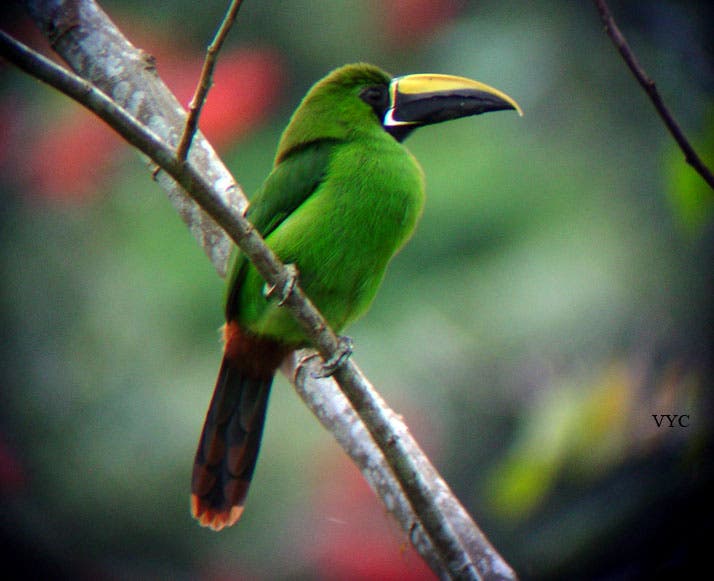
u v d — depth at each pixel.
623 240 10.80
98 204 11.73
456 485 10.97
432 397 11.04
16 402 11.60
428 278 11.03
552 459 7.18
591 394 7.21
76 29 7.46
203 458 7.48
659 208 10.84
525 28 11.74
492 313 10.84
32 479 11.47
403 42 11.79
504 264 10.90
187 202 7.39
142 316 11.37
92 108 5.19
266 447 11.12
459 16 11.88
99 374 11.55
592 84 11.52
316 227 7.37
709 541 6.58
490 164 11.12
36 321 11.77
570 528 7.14
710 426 6.76
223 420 7.52
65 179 11.62
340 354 6.00
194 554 11.26
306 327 6.05
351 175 7.50
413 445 6.61
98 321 11.55
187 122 5.25
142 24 11.78
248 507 11.14
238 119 11.34
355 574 10.63
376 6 11.72
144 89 7.33
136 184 11.68
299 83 11.73
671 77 10.32
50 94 11.87
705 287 10.27
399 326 11.05
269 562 10.94
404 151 7.88
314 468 11.08
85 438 11.52
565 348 10.46
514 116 11.42
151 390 11.30
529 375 10.70
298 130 7.96
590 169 11.20
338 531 10.82
